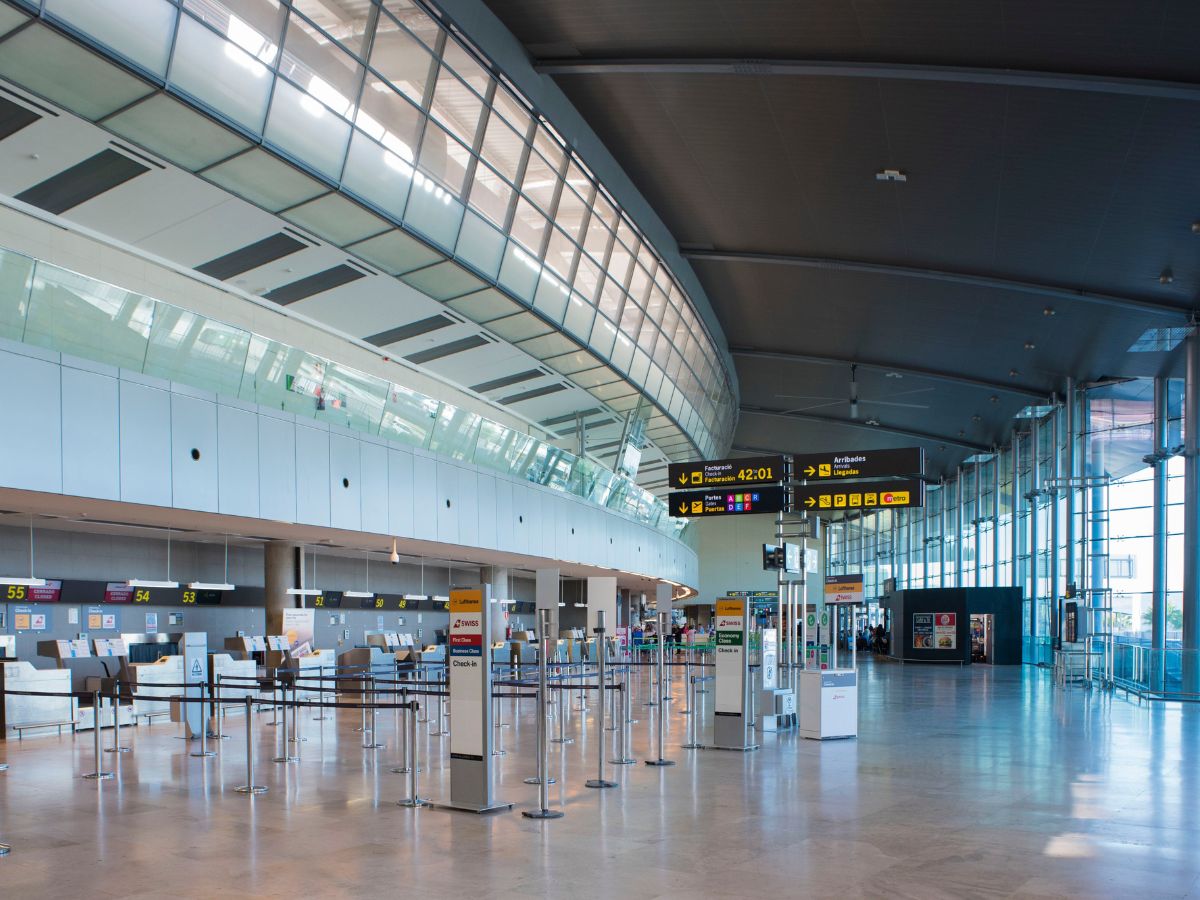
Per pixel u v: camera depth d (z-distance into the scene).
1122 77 13.88
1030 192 18.23
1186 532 23.62
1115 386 31.47
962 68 14.40
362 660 23.94
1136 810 8.95
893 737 14.43
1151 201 17.77
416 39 15.80
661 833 7.99
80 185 15.36
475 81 17.09
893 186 19.02
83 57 11.90
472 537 24.27
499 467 25.98
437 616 33.62
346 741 14.21
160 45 12.45
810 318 29.34
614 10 14.91
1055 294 23.36
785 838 7.80
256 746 13.64
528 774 11.03
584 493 31.20
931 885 6.46
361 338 23.08
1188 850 7.43
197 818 8.70
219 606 24.50
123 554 21.98
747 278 26.78
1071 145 16.23
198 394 16.48
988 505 47.28
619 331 25.02
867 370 34.47
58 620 20.67
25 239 17.75
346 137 15.36
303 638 23.58
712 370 33.53
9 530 19.52
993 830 8.09
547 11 15.48
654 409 29.89
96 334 14.81
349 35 14.91
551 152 19.50
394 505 21.47
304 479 18.81
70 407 14.14
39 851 7.49
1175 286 22.05
